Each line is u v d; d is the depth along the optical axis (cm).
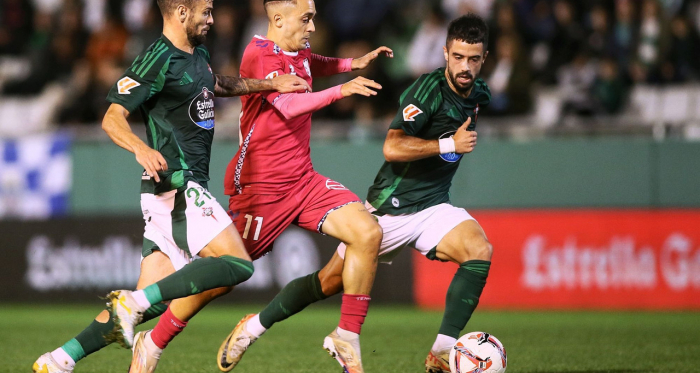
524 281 3359
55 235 3659
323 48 4231
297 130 1708
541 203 3356
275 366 1914
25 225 3694
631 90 3816
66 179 3659
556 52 3947
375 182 1839
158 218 1534
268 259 3512
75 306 3625
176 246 1549
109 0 4566
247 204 1734
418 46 4131
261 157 1706
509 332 2605
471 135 1664
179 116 1522
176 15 1503
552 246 3338
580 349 2197
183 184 1516
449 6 4247
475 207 3406
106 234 3597
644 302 3262
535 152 3359
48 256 3669
